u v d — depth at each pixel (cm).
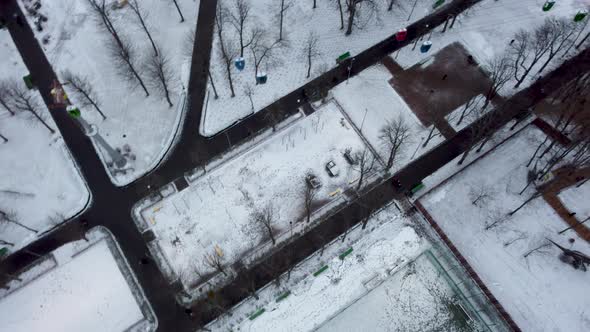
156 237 6625
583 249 6494
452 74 7925
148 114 7544
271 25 8300
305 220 6719
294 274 6359
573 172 6975
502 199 6869
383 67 8000
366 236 6600
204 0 8512
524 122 7475
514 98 7669
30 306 6253
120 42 7312
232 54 7962
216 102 7638
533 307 6138
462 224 6694
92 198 6912
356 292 6216
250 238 6606
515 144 7306
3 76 7875
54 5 8494
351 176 7031
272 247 6544
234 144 7300
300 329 6028
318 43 8181
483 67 7956
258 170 7081
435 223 6619
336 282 6275
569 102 7069
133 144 7312
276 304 6156
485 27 8350
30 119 7481
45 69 7944
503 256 6469
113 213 6800
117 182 6994
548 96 7675
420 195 6900
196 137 7362
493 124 7356
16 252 6569
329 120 7494
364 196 6900
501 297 6203
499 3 8456
